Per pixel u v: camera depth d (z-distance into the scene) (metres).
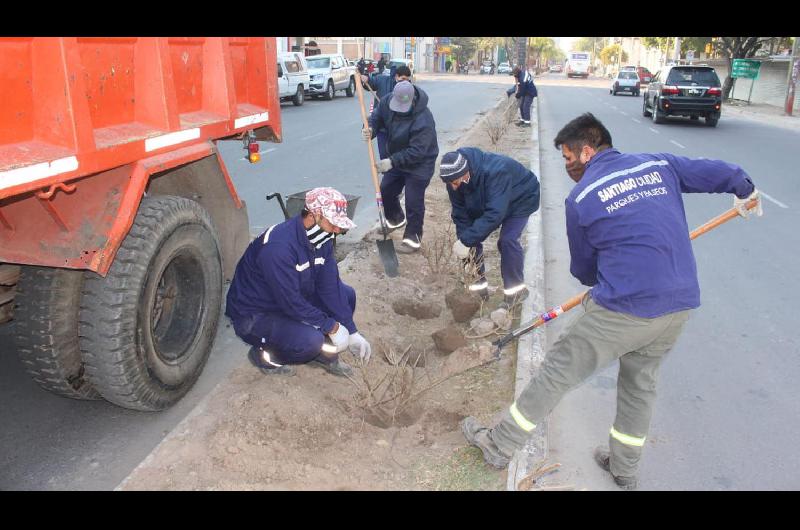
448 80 51.22
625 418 3.24
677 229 2.91
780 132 19.31
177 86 3.90
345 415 3.84
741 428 3.88
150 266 3.41
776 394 4.25
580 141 3.08
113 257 3.13
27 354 3.29
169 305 3.94
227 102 4.29
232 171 10.50
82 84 2.87
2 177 2.51
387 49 55.47
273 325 3.91
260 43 4.89
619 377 3.27
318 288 3.94
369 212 8.33
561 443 3.74
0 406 3.89
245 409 3.72
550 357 3.13
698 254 7.09
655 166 3.00
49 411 3.87
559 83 54.81
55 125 2.82
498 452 3.29
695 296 2.91
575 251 3.12
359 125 17.53
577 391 4.31
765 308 5.62
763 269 6.62
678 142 16.17
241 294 3.92
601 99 33.38
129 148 3.22
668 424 3.91
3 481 3.24
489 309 5.39
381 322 5.05
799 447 3.71
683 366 4.61
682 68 20.41
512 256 5.13
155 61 3.46
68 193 3.09
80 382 3.51
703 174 3.04
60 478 3.29
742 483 3.41
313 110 22.38
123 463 3.43
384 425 3.87
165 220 3.49
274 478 3.22
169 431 3.73
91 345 3.27
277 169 10.80
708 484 3.39
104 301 3.23
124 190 3.21
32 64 2.72
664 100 20.23
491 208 4.73
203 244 3.92
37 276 3.21
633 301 2.85
